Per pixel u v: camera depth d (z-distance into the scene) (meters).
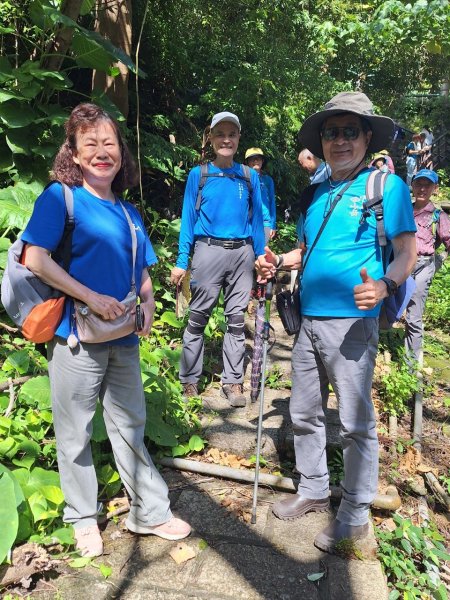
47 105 4.54
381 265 2.43
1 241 3.96
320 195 2.61
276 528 2.64
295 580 2.29
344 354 2.45
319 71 10.21
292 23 8.45
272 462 3.31
